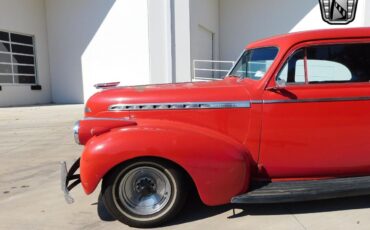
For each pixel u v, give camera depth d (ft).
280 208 12.57
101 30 48.88
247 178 11.48
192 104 12.02
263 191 11.51
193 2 45.37
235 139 12.00
